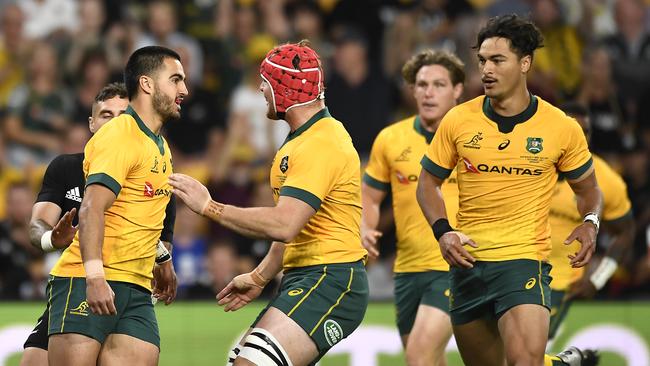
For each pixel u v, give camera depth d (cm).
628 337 2959
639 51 4319
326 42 4281
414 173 2434
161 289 2083
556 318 2492
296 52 1889
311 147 1844
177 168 3922
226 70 4122
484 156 1947
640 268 3425
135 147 1827
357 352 2908
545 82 3981
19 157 4012
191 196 1786
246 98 4075
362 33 4256
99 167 1786
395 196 2466
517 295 1927
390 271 3538
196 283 3359
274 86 1886
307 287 1862
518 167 1936
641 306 2973
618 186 2500
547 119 1939
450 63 2439
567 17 4262
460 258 1936
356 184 1897
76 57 4091
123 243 1848
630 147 3931
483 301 1980
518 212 1955
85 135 3966
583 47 4209
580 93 4006
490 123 1945
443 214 2012
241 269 3488
